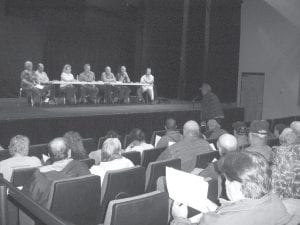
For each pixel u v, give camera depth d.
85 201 2.49
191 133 3.90
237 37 12.84
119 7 12.52
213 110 8.39
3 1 11.27
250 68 12.54
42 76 9.66
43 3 11.11
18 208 2.23
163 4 13.27
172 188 1.85
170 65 13.62
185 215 1.85
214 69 12.62
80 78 10.59
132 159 3.96
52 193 2.34
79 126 7.46
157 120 8.75
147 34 13.40
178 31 13.40
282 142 3.84
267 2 11.93
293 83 11.33
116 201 1.96
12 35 11.87
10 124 6.57
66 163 2.91
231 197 1.39
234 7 12.63
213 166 2.85
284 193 1.65
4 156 3.89
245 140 4.90
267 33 11.98
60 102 10.11
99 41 13.71
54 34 12.78
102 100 11.23
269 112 12.03
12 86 12.02
